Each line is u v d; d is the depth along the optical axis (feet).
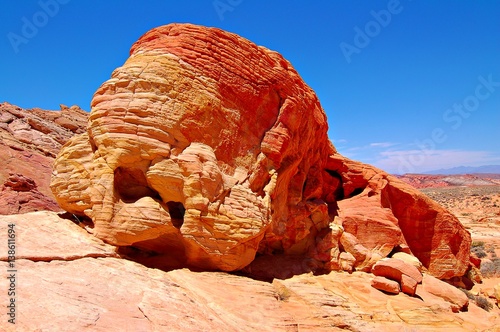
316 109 55.93
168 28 39.22
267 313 31.99
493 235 126.21
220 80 39.45
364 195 64.69
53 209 55.21
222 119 39.19
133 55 38.86
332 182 66.74
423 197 68.33
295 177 53.21
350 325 34.81
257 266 44.68
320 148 61.41
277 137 44.50
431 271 66.44
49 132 92.84
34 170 70.03
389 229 59.62
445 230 67.72
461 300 47.47
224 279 35.65
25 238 29.50
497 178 519.19
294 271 45.91
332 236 51.57
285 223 49.08
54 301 22.06
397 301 42.91
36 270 25.38
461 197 264.11
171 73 36.09
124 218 32.91
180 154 35.29
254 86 42.70
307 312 34.86
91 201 33.55
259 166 42.50
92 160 35.45
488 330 40.93
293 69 50.01
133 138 33.58
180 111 35.73
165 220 33.96
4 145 73.10
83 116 120.37
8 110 92.17
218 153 38.55
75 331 19.84
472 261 80.07
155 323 23.00
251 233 37.60
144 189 36.24
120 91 34.86
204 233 34.81
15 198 51.85
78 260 28.71
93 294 24.27
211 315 27.40
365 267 53.11
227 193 37.73
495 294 59.62
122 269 29.63
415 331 36.94
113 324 21.56
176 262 37.06
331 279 46.09
